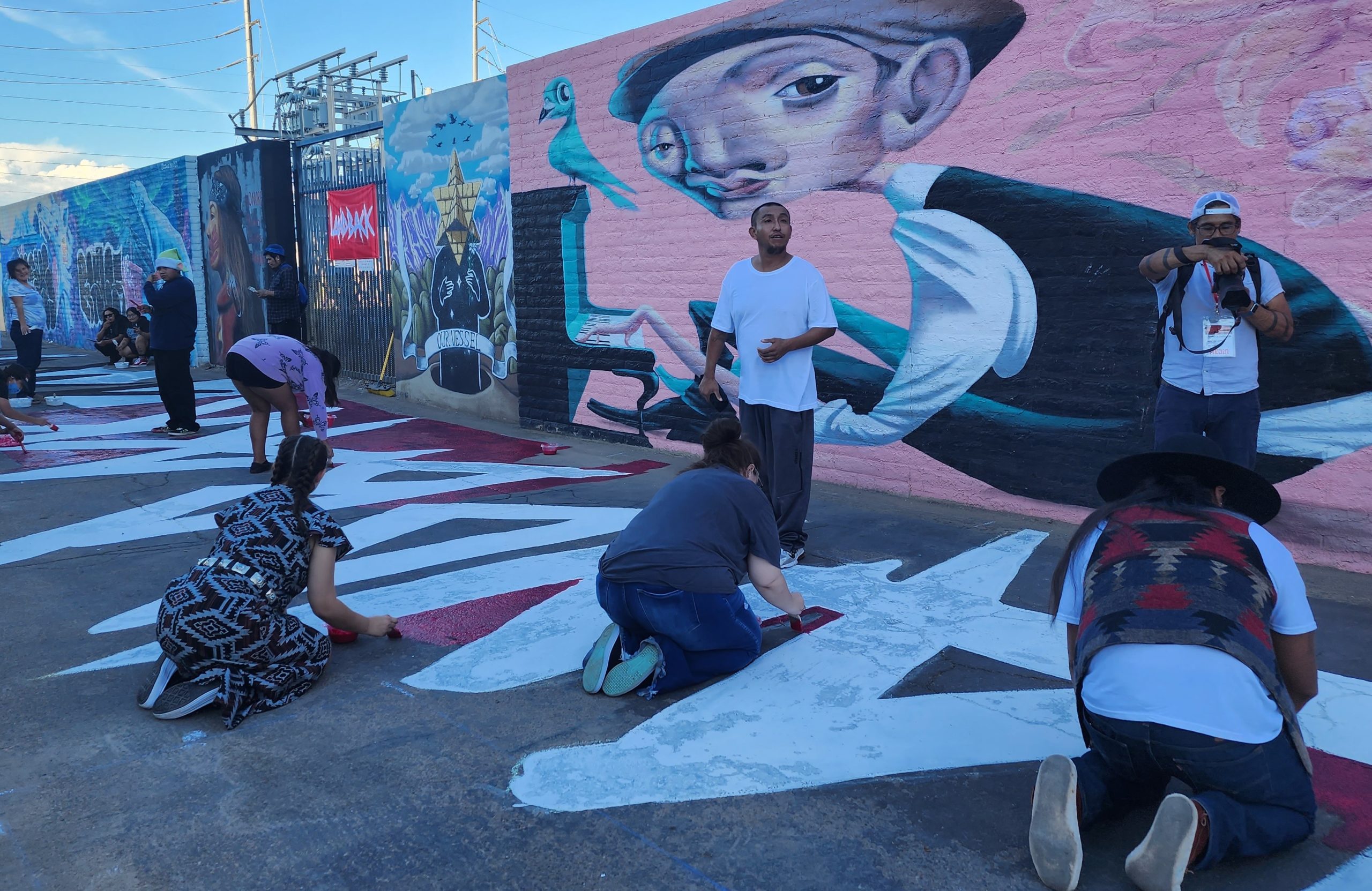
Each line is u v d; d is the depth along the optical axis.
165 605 3.29
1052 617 2.58
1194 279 4.28
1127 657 2.21
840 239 6.55
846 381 6.65
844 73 6.38
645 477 7.13
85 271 20.86
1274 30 4.64
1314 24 4.52
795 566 4.88
